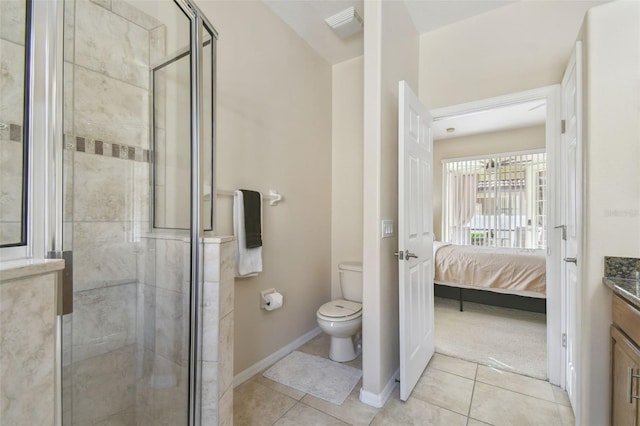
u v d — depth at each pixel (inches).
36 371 26.0
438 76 94.3
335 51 107.5
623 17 47.6
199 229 52.3
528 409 65.9
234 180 75.2
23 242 34.5
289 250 94.6
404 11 83.7
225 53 72.7
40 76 37.1
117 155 50.7
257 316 81.9
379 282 67.7
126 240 52.2
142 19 54.2
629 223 47.0
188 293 51.3
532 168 185.9
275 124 88.7
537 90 79.6
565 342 73.5
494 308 138.4
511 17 83.5
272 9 86.4
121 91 51.2
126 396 51.8
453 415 63.8
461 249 145.1
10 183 34.6
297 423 61.2
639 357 36.9
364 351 68.9
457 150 209.6
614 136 47.8
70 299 43.2
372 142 69.1
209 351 51.3
